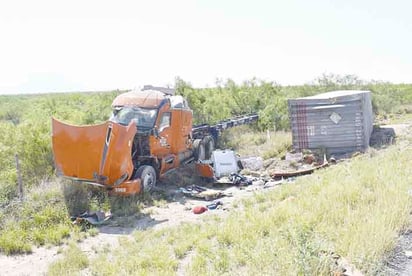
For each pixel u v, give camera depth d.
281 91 26.55
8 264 7.68
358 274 4.93
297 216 7.04
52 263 7.29
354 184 8.37
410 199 7.14
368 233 5.77
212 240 7.19
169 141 13.27
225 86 26.56
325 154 15.27
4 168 12.27
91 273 6.49
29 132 13.52
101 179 10.78
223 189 12.85
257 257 5.62
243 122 19.88
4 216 9.66
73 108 22.81
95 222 9.66
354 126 15.18
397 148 13.53
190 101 20.83
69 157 10.86
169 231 8.45
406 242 5.81
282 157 15.61
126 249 7.65
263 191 11.07
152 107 12.79
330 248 5.56
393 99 25.50
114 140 10.62
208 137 16.27
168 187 13.03
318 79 28.45
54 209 9.99
